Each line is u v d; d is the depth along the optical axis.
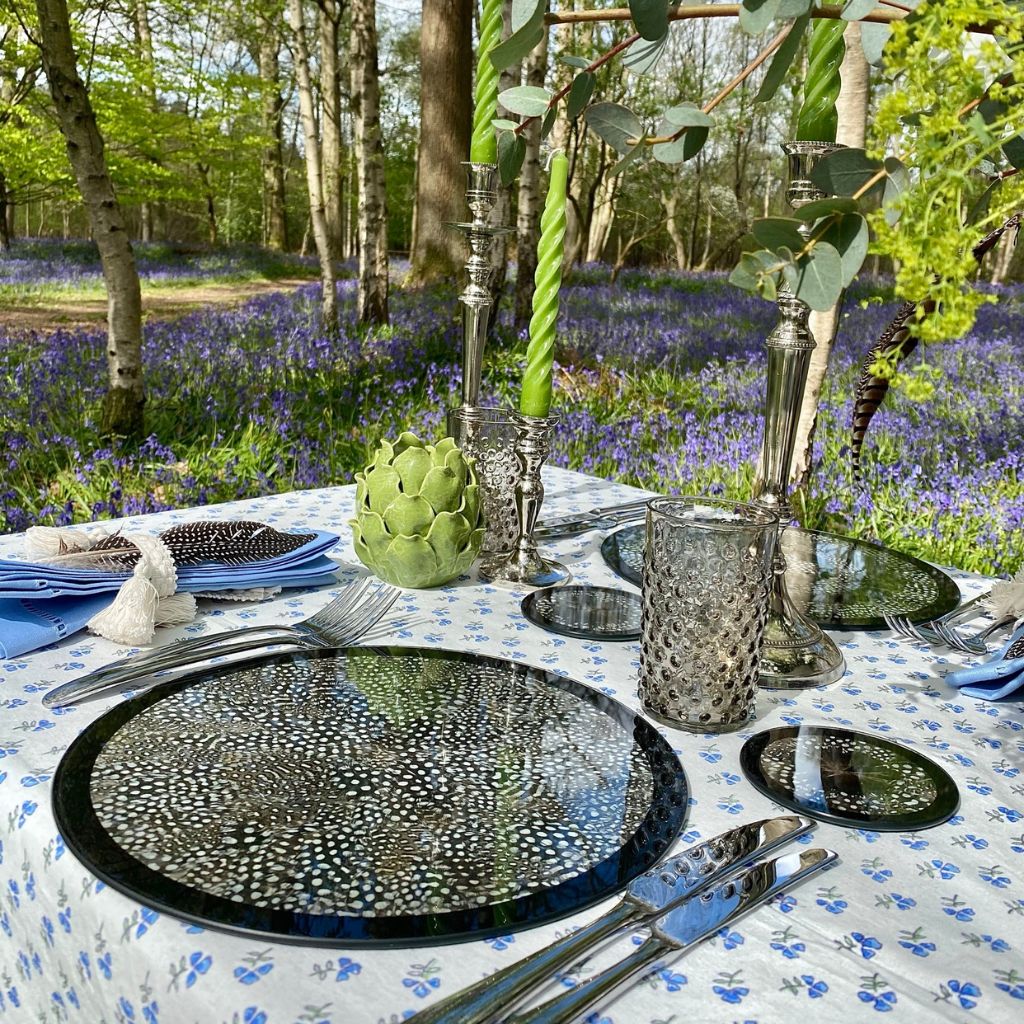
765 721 0.82
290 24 6.70
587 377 5.39
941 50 0.49
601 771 0.68
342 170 17.30
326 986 0.47
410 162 24.08
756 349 6.27
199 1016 0.47
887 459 3.60
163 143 12.47
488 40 1.10
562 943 0.49
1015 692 0.88
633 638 0.99
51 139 9.73
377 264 6.94
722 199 20.19
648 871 0.56
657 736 0.73
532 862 0.57
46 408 4.11
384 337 6.37
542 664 0.92
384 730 0.72
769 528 0.75
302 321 6.98
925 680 0.93
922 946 0.53
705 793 0.68
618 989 0.47
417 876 0.55
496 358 5.49
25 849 0.61
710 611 0.75
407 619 1.01
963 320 0.47
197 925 0.50
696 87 10.87
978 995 0.49
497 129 1.13
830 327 2.77
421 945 0.50
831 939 0.53
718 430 4.09
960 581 1.25
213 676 0.80
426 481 1.05
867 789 0.69
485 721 0.74
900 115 0.50
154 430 4.07
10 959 0.66
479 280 1.18
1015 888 0.59
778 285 0.65
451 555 1.08
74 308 10.24
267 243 24.78
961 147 0.49
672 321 7.51
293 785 0.64
